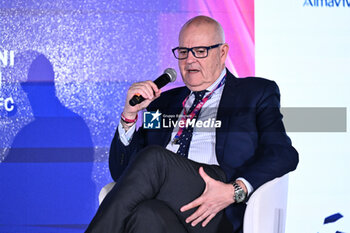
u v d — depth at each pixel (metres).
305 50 8.91
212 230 5.71
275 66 8.89
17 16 8.84
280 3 8.92
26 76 8.85
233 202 5.80
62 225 8.87
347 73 8.94
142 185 5.18
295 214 8.78
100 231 5.00
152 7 8.92
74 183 8.88
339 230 8.84
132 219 4.97
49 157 8.87
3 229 8.79
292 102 8.88
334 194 8.82
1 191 8.79
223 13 8.90
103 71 8.91
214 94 7.16
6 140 8.81
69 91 8.89
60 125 8.88
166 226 4.95
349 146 8.90
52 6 8.88
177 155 5.60
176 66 8.91
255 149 6.70
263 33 8.90
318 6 8.95
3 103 8.82
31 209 8.83
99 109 8.91
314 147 8.85
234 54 8.88
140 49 8.91
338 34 8.95
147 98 6.23
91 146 8.90
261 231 5.78
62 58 8.88
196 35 7.01
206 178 5.59
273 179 6.06
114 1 8.92
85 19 8.91
